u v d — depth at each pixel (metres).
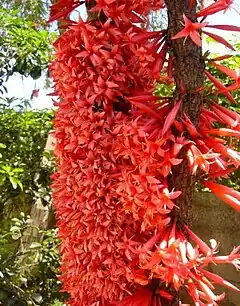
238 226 1.06
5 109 1.44
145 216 0.50
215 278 0.52
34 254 1.20
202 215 1.10
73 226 0.58
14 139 1.43
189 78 0.52
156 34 0.53
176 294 0.56
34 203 1.39
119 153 0.53
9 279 1.07
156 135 0.50
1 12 1.51
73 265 0.60
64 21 0.62
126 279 0.56
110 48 0.55
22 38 1.34
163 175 0.50
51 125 1.42
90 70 0.55
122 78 0.55
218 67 0.52
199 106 0.52
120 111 0.57
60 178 0.59
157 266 0.47
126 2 0.56
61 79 0.58
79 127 0.56
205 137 0.52
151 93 0.57
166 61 0.55
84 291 0.59
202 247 0.51
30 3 1.61
